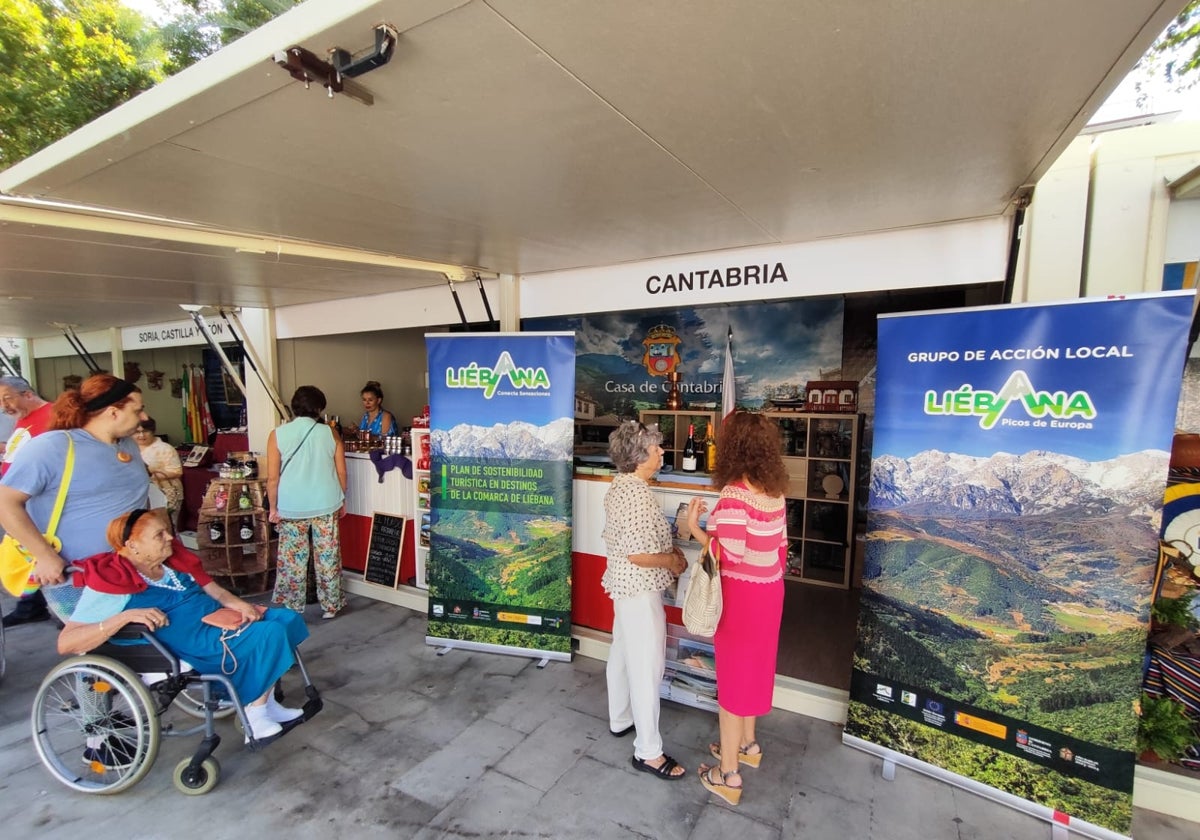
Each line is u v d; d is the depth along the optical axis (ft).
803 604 14.48
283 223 9.49
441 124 5.65
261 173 7.01
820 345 19.26
